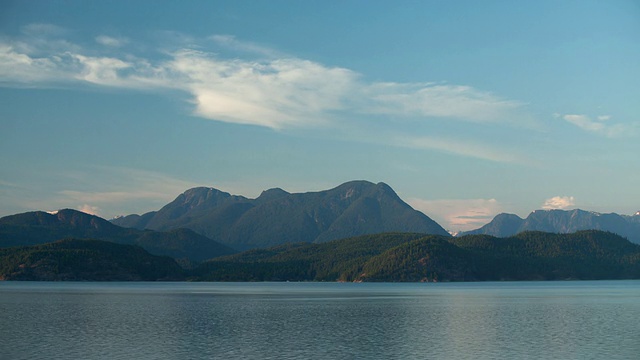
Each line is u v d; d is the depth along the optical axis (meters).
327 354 90.12
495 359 85.75
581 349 93.75
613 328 120.25
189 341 102.88
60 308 176.12
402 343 100.81
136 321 136.38
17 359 85.50
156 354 89.62
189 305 194.12
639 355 88.56
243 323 132.62
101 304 196.50
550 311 164.12
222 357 87.38
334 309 176.75
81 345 97.88
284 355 89.19
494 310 169.38
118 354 89.50
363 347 96.56
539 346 96.94
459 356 88.25
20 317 145.25
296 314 157.00
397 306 189.50
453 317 147.25
